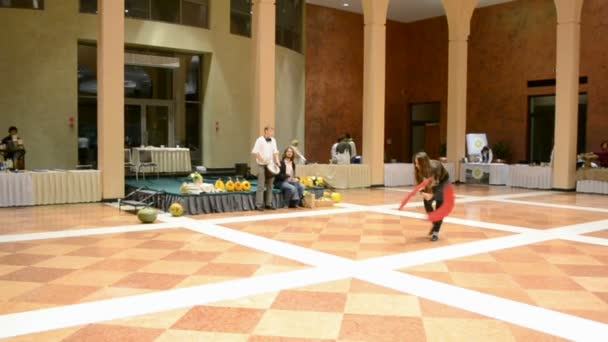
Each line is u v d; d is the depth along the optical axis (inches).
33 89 600.4
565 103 596.7
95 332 152.3
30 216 372.2
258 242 287.7
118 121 452.1
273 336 150.6
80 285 200.8
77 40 624.4
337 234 315.0
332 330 155.8
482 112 881.5
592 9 745.0
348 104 923.4
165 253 257.4
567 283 210.7
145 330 154.3
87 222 349.7
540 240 303.0
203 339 148.0
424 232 324.8
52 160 613.3
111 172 450.6
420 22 969.5
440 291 197.0
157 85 702.5
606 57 732.7
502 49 855.1
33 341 144.9
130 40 644.1
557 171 603.5
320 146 890.1
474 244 288.8
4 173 413.4
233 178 583.8
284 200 440.5
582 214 412.5
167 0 674.8
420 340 148.6
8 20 586.9
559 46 599.2
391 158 981.8
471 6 704.4
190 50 695.1
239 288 198.2
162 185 496.7
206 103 720.3
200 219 371.2
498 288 202.2
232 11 734.5
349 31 920.9
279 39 793.6
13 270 223.0
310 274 219.6
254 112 523.5
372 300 185.0
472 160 713.6
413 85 983.0
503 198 528.4
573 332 155.9
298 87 831.7
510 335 152.9
